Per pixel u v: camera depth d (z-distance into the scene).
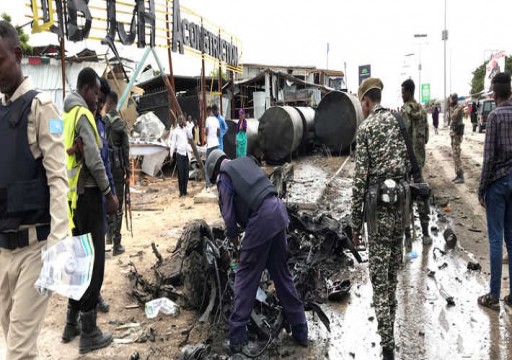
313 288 4.73
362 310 4.56
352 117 15.52
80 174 3.70
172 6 12.26
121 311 4.55
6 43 2.47
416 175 3.75
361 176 3.55
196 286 4.43
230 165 3.63
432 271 5.37
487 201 4.46
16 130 2.48
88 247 2.66
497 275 4.43
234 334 3.58
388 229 3.52
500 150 4.32
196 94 20.42
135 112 15.72
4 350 3.80
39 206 2.52
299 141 15.77
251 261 3.56
